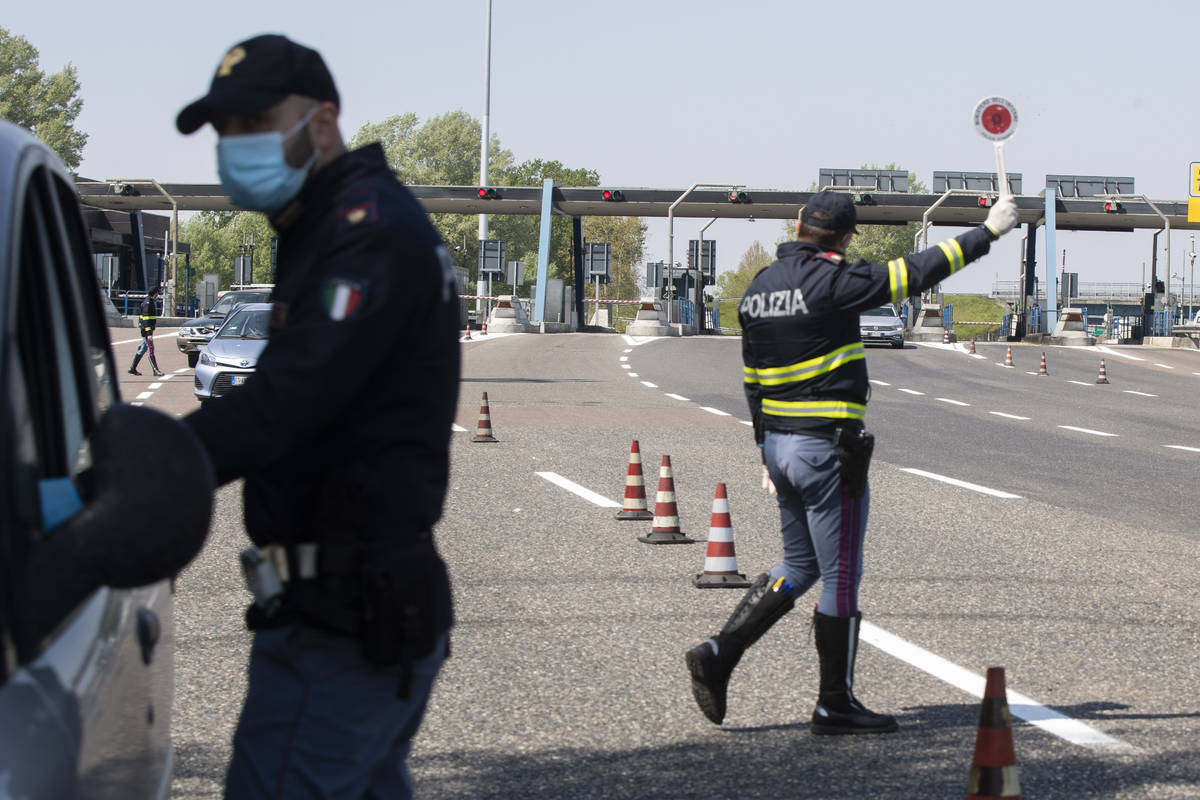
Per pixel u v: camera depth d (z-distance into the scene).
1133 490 16.31
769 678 7.67
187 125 3.11
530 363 41.56
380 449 3.02
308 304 2.95
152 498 2.42
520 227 170.75
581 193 65.88
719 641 6.57
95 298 4.12
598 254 66.69
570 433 22.14
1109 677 7.74
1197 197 64.69
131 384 31.59
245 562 3.13
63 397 2.98
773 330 6.44
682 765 6.14
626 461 18.41
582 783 5.89
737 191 64.00
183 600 9.48
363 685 3.05
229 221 164.12
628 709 7.04
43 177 3.10
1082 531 13.05
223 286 160.12
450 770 6.04
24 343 2.72
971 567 11.07
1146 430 24.98
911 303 66.88
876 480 16.88
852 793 5.77
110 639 2.84
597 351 48.50
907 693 7.37
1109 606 9.63
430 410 3.08
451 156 160.50
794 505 6.63
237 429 2.82
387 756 3.30
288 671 3.07
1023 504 14.84
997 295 159.25
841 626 6.54
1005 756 4.18
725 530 10.30
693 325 71.25
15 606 2.22
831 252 6.41
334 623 3.01
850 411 6.41
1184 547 12.24
